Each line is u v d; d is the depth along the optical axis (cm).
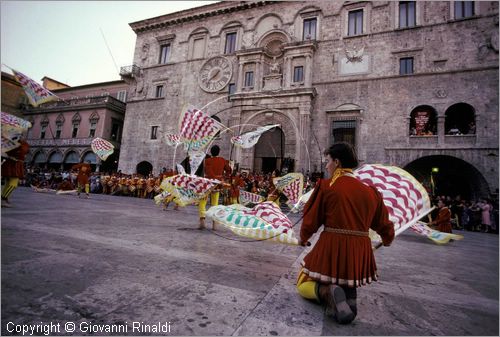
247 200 693
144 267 266
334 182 211
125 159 2594
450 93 1658
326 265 195
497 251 603
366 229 200
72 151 2953
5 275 216
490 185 1492
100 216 615
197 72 2464
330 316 188
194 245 384
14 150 655
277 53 2200
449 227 822
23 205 688
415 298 243
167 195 913
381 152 1753
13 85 3256
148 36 2792
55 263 256
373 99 1827
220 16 2475
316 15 2084
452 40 1708
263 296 217
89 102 3017
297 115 1925
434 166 1830
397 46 1834
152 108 2588
